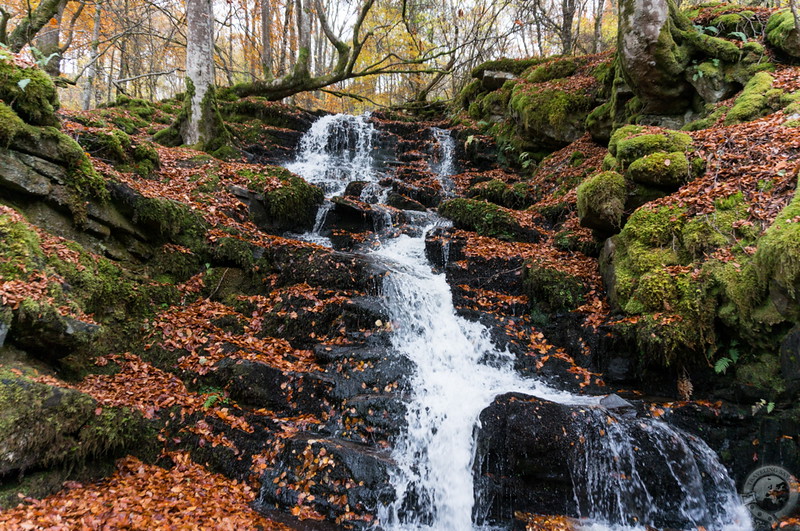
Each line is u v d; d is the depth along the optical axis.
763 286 4.52
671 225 5.80
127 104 14.15
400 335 6.32
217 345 5.91
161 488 4.20
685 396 5.09
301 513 4.22
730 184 5.68
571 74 13.29
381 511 4.28
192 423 4.91
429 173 13.38
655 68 8.66
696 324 4.97
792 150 5.61
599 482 4.39
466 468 4.70
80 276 5.23
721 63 8.42
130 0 20.05
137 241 6.52
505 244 8.47
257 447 4.72
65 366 4.89
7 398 3.65
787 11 8.23
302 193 9.23
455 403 5.17
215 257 7.19
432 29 23.08
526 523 4.28
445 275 7.96
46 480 3.80
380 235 9.35
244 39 23.78
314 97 29.52
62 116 8.16
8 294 4.19
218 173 8.90
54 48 10.80
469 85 16.98
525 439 4.48
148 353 5.70
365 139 15.62
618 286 5.88
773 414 4.41
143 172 7.96
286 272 7.29
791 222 4.31
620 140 7.30
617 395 5.32
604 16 24.17
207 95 11.24
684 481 4.39
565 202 9.29
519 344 6.32
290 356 6.00
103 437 4.23
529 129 12.49
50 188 5.51
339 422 5.01
